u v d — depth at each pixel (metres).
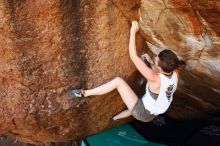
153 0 4.96
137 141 6.43
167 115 6.93
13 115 5.46
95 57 5.21
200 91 6.29
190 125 6.86
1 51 4.99
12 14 4.71
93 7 4.87
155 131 6.67
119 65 5.42
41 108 5.40
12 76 5.18
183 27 5.13
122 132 6.50
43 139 6.16
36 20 4.79
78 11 4.84
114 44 5.23
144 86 6.12
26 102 5.36
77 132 5.99
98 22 4.99
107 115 5.93
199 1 4.73
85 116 5.70
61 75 5.22
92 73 5.30
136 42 5.49
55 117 5.53
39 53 5.02
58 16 4.81
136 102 5.24
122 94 5.32
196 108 6.75
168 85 4.96
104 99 5.63
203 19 4.93
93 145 6.28
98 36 5.08
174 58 4.83
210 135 6.62
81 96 5.36
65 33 4.94
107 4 4.92
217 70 5.60
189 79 6.05
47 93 5.32
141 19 5.22
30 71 5.13
